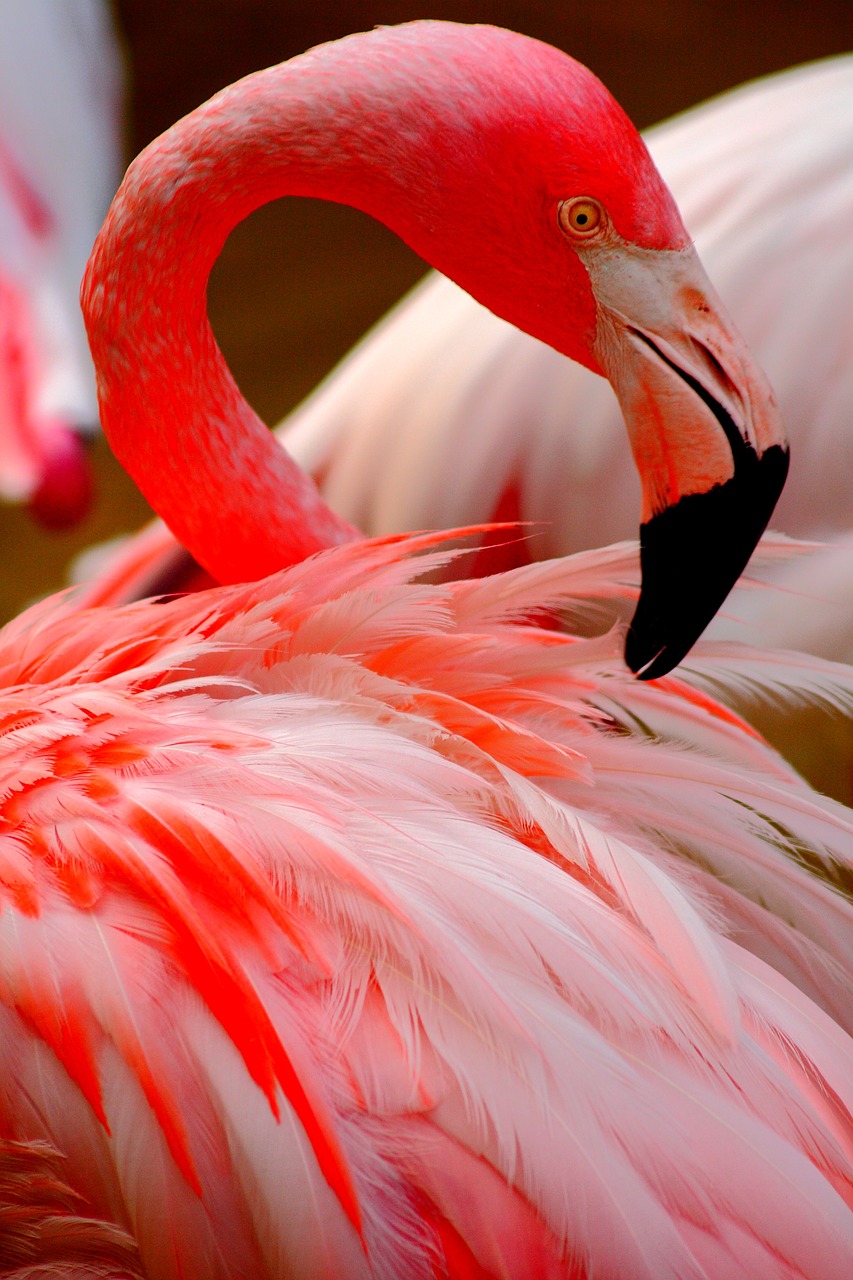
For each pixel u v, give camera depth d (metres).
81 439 4.27
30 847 3.13
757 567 3.41
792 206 3.42
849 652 3.41
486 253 3.20
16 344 4.21
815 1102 3.13
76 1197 3.12
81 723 3.15
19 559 5.38
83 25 4.61
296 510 3.26
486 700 3.18
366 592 3.18
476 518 3.44
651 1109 3.11
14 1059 3.11
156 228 3.22
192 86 7.99
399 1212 3.10
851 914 3.18
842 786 3.87
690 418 3.19
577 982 3.12
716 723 3.21
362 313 6.58
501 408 3.43
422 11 8.45
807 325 3.41
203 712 3.17
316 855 3.12
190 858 3.12
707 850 3.19
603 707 3.22
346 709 3.16
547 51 3.19
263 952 3.12
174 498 3.25
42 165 4.33
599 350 3.20
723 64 8.17
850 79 3.46
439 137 3.19
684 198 3.45
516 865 3.13
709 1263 3.10
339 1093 3.11
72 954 3.11
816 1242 3.10
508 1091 3.10
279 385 6.15
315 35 8.29
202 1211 3.11
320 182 3.21
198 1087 3.11
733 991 3.12
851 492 3.42
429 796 3.14
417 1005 3.11
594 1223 3.10
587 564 3.19
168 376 3.24
